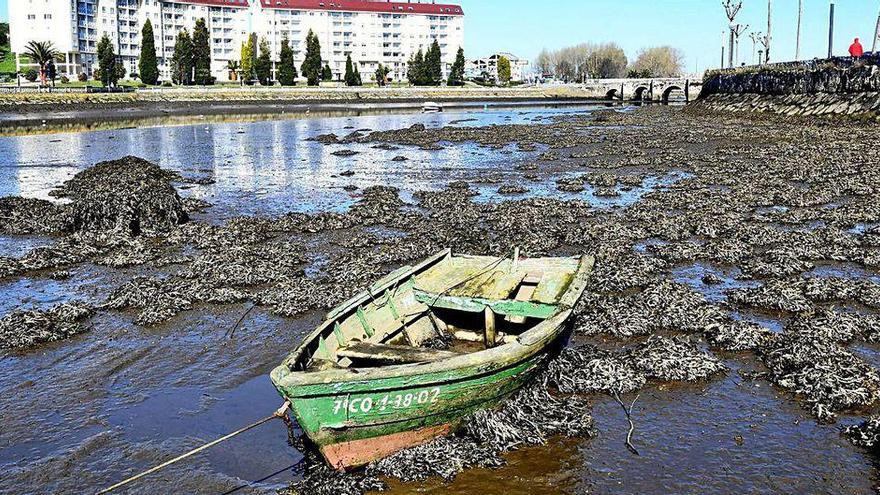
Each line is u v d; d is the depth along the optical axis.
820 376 11.33
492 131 61.88
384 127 71.81
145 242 22.36
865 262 18.36
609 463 9.47
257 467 9.59
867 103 57.72
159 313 15.13
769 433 10.13
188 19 177.38
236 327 14.66
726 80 91.81
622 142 50.84
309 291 16.39
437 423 9.76
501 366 9.82
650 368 12.03
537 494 8.86
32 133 63.06
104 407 11.31
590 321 14.33
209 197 31.23
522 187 31.88
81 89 110.31
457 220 24.77
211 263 19.11
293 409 8.75
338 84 151.25
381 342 11.73
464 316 13.27
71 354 13.40
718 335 13.40
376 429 9.24
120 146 52.75
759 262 18.39
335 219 24.97
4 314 15.78
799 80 70.69
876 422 9.95
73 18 150.75
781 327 14.21
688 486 8.95
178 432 10.51
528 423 10.26
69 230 23.94
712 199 27.75
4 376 12.48
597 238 21.69
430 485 9.08
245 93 122.06
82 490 9.12
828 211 24.98
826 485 8.93
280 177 37.12
